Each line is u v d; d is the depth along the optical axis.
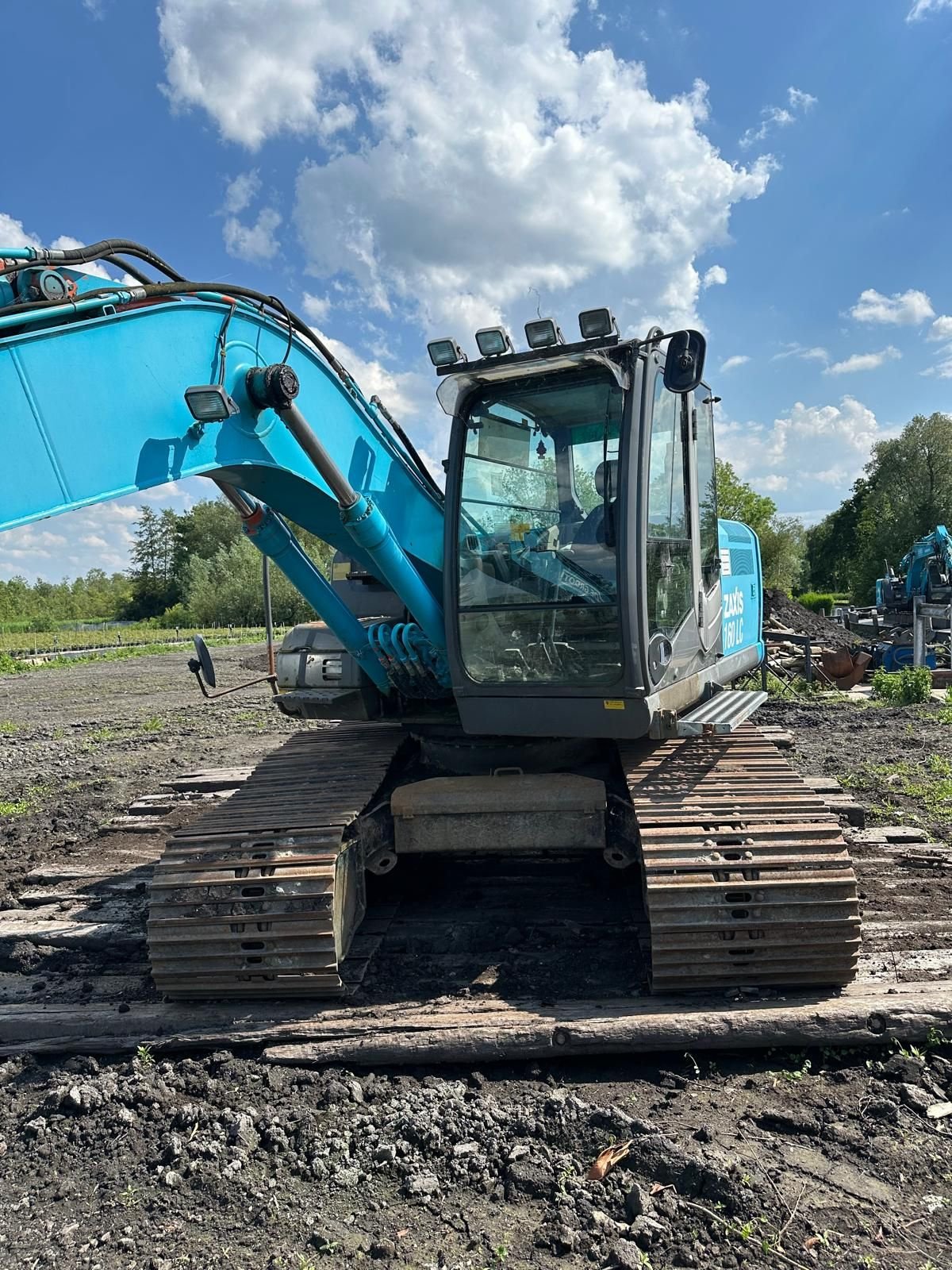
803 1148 3.06
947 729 10.56
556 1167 2.98
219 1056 3.72
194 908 3.94
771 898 3.75
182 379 3.22
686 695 4.87
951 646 16.66
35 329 2.71
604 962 4.39
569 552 4.29
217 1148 3.14
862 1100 3.32
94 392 2.85
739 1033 3.62
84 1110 3.44
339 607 4.71
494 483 4.42
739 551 7.05
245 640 36.72
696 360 3.96
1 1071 3.78
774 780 4.47
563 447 4.34
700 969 3.85
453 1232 2.73
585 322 4.04
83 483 2.79
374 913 5.11
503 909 5.11
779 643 16.06
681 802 4.21
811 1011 3.67
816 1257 2.54
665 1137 3.06
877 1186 2.84
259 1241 2.72
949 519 49.50
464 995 4.09
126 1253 2.69
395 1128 3.24
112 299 2.92
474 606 4.42
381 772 4.80
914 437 51.97
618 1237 2.66
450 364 4.29
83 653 30.22
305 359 3.96
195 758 10.43
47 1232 2.81
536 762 4.88
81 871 6.28
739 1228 2.65
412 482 4.71
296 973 3.92
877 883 5.39
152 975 4.02
